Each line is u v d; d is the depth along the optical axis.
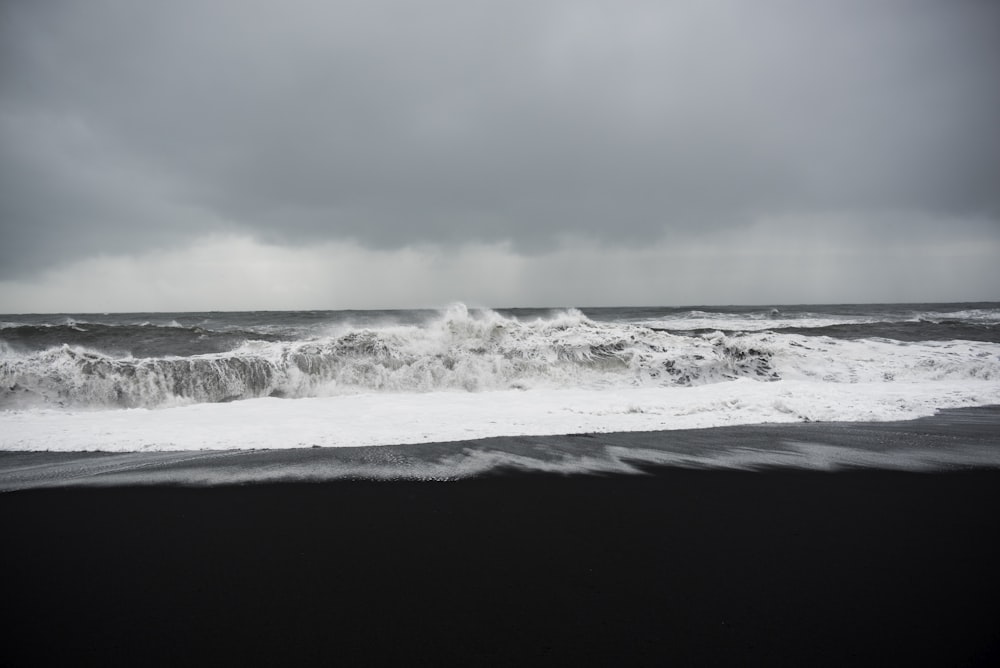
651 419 7.78
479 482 5.09
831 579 3.24
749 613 2.86
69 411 9.19
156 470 5.47
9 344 15.41
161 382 10.30
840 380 11.25
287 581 3.22
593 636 2.66
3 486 4.99
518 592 3.08
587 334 12.68
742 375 11.67
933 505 4.51
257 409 8.60
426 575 3.28
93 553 3.61
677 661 2.47
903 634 2.69
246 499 4.64
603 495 4.73
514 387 11.37
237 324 27.56
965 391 9.63
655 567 3.38
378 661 2.48
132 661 2.49
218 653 2.54
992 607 2.94
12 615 2.88
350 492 4.82
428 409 8.53
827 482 5.11
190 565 3.43
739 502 4.57
